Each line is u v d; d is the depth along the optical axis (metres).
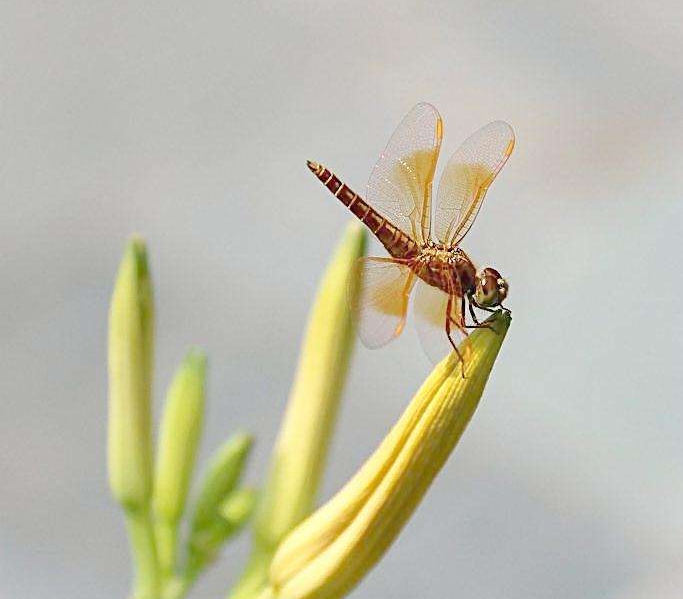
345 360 0.48
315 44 0.73
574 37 0.73
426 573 0.61
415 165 0.47
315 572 0.46
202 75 0.72
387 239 0.47
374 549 0.46
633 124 0.70
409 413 0.45
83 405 0.63
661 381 0.63
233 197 0.68
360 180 0.69
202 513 0.49
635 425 0.63
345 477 0.62
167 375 0.63
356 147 0.70
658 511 0.62
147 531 0.49
